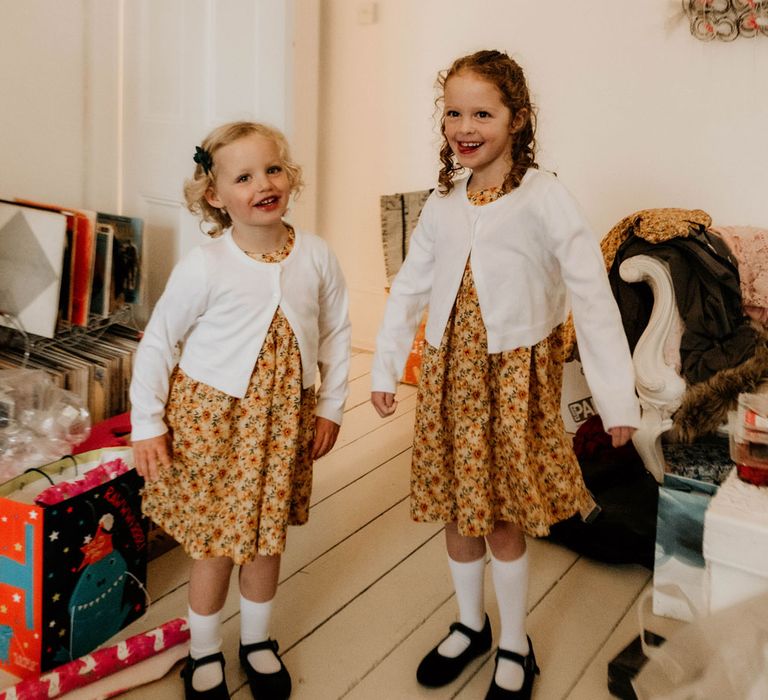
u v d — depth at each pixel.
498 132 1.38
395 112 3.50
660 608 1.81
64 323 2.40
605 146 3.01
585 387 2.72
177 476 1.47
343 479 2.47
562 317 1.52
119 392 2.39
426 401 1.51
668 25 2.79
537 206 1.39
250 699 1.53
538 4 3.04
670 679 1.32
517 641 1.54
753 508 1.52
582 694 1.57
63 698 1.48
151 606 1.81
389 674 1.62
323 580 1.94
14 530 1.52
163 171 2.70
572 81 3.03
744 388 1.99
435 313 1.49
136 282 2.58
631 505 2.06
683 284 2.19
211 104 2.53
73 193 2.77
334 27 3.57
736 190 2.79
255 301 1.41
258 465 1.43
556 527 2.09
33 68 2.58
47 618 1.53
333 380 1.59
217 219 1.54
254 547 1.43
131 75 2.73
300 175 1.56
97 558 1.62
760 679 1.20
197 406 1.44
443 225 1.49
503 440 1.44
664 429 2.11
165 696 1.54
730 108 2.74
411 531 2.18
